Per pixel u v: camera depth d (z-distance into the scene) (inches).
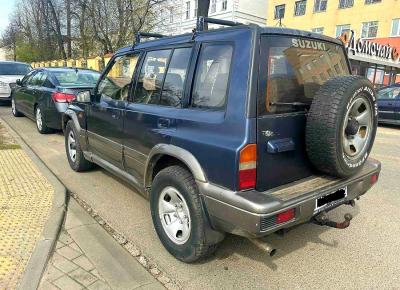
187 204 115.4
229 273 119.2
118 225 151.0
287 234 146.8
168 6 1157.1
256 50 102.3
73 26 1247.5
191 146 112.4
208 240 114.7
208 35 118.2
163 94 132.9
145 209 167.9
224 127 103.9
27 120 410.6
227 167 100.9
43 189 180.1
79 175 215.6
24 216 148.1
